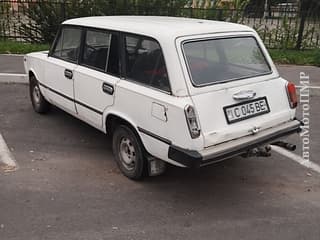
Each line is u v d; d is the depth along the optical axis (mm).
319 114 6801
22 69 8680
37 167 4703
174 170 4707
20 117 6297
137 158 4266
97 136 5645
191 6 11258
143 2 10883
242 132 3875
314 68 9539
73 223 3654
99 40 4652
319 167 4871
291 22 11203
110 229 3580
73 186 4305
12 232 3510
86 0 10914
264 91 4184
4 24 11594
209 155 3604
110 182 4414
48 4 11055
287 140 5660
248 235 3533
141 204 4000
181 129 3584
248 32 4426
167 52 3771
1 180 4379
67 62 5238
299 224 3713
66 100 5297
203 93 3734
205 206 3992
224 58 4094
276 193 4258
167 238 3473
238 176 4629
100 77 4520
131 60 4191
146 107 3904
